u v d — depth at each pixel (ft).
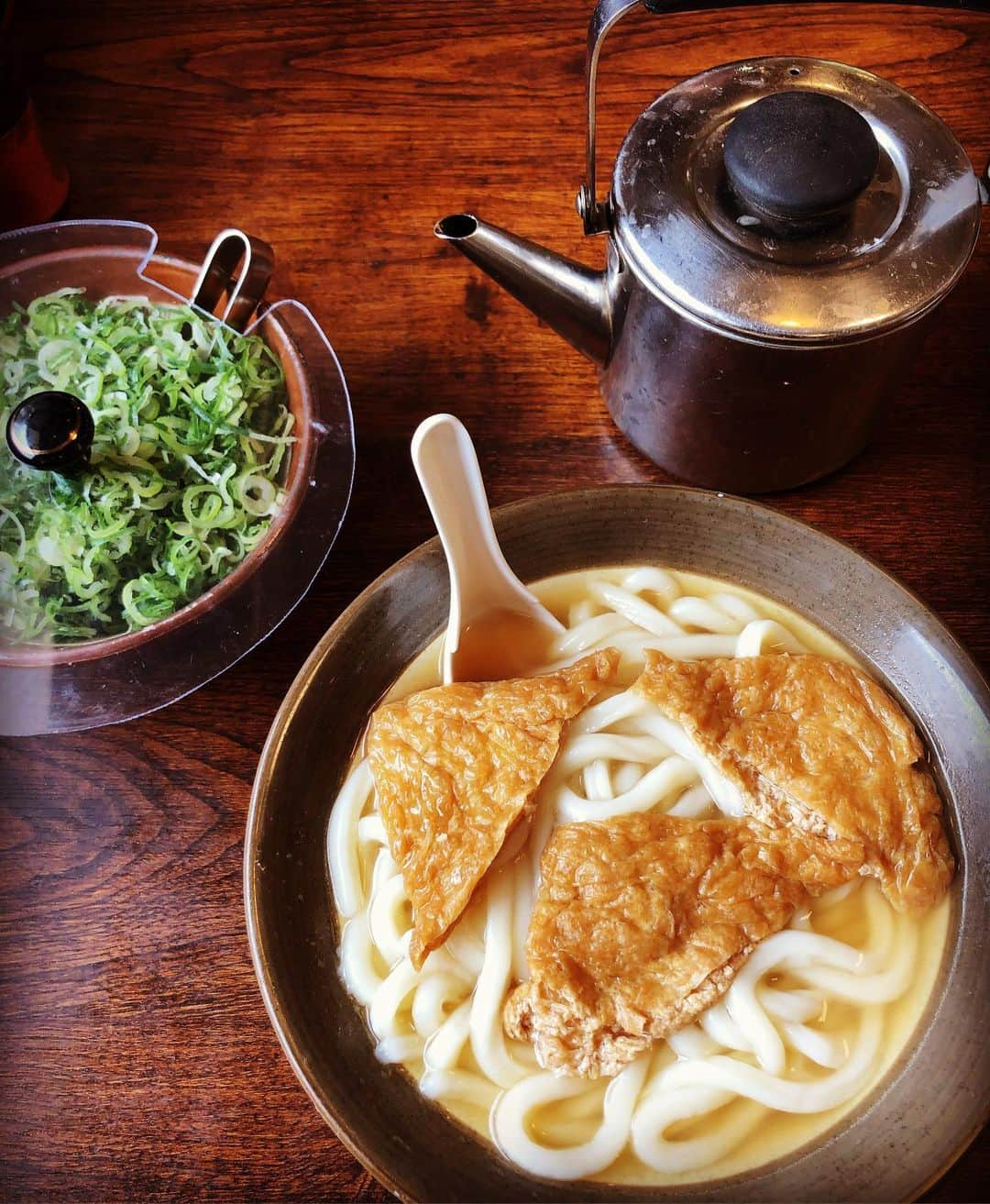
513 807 1.10
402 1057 1.07
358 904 1.14
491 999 1.08
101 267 1.39
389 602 1.18
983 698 1.11
